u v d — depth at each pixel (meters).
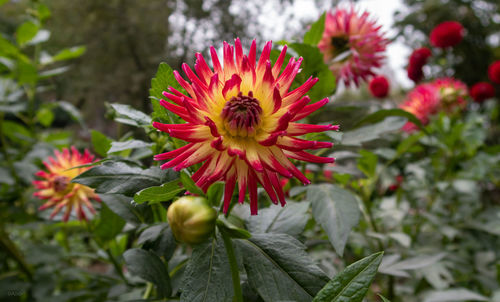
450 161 0.67
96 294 0.46
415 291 0.57
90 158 0.40
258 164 0.20
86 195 0.39
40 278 0.54
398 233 0.48
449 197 0.69
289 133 0.21
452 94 0.64
